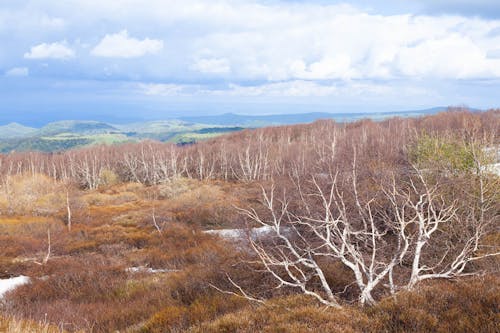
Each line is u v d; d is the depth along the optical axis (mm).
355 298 7758
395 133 57594
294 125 111250
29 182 44938
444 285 6637
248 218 20125
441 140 15727
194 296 10102
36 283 13609
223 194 35281
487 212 10438
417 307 5555
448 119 58656
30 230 24688
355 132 69812
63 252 19641
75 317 9438
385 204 11742
